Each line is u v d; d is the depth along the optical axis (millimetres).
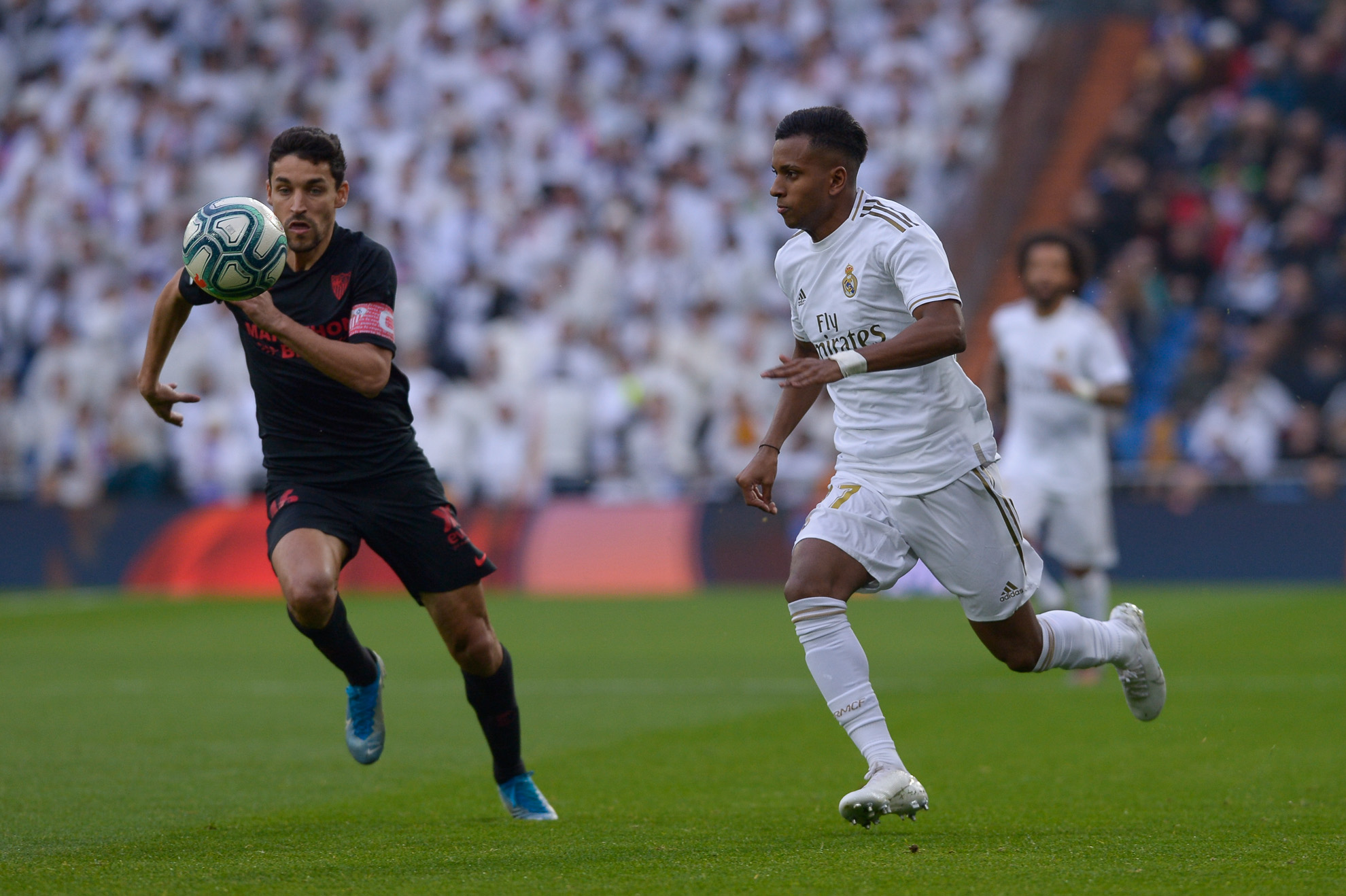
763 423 54938
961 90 67750
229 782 19344
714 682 30094
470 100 72312
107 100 74000
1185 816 16359
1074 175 65375
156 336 17031
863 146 15672
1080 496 30844
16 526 54375
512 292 62656
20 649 36625
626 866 13266
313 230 16438
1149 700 17922
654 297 61531
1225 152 62625
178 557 52938
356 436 16703
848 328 15789
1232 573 48156
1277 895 11750
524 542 52156
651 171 68125
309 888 12367
